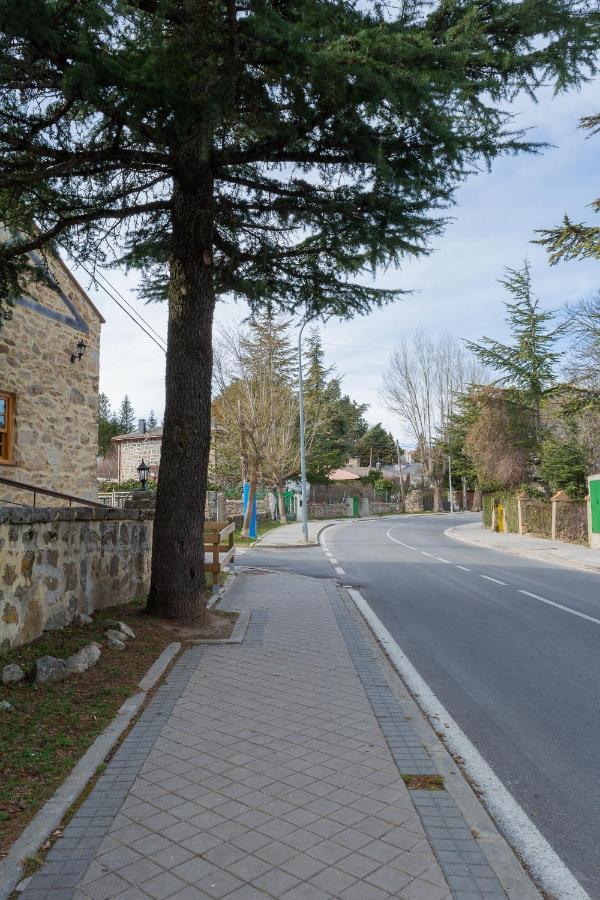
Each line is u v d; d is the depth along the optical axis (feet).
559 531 88.22
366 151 20.61
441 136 19.30
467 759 14.89
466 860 9.91
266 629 27.35
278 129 20.34
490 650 25.64
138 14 17.38
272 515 143.84
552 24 18.47
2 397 35.86
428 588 43.65
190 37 17.29
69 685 17.80
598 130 59.57
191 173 24.07
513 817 12.14
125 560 30.40
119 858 9.91
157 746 14.39
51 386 39.73
